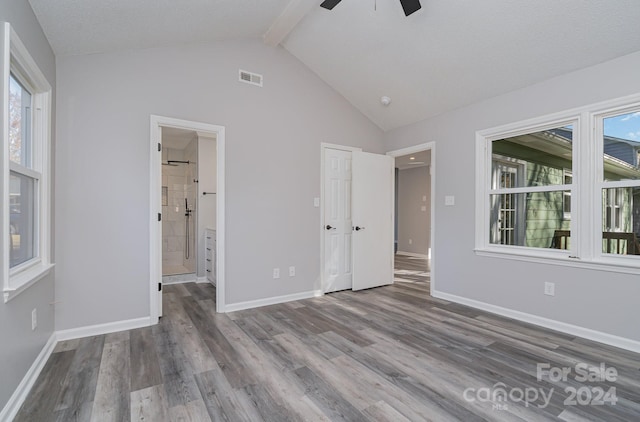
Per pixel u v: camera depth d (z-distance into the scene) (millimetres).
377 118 4555
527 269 3088
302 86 3977
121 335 2715
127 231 2873
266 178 3672
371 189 4477
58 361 2229
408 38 3092
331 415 1650
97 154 2748
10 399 1641
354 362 2238
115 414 1650
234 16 2922
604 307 2582
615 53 2490
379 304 3684
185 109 3170
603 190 2672
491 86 3262
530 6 2406
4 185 1593
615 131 2621
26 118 2176
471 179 3602
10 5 1677
